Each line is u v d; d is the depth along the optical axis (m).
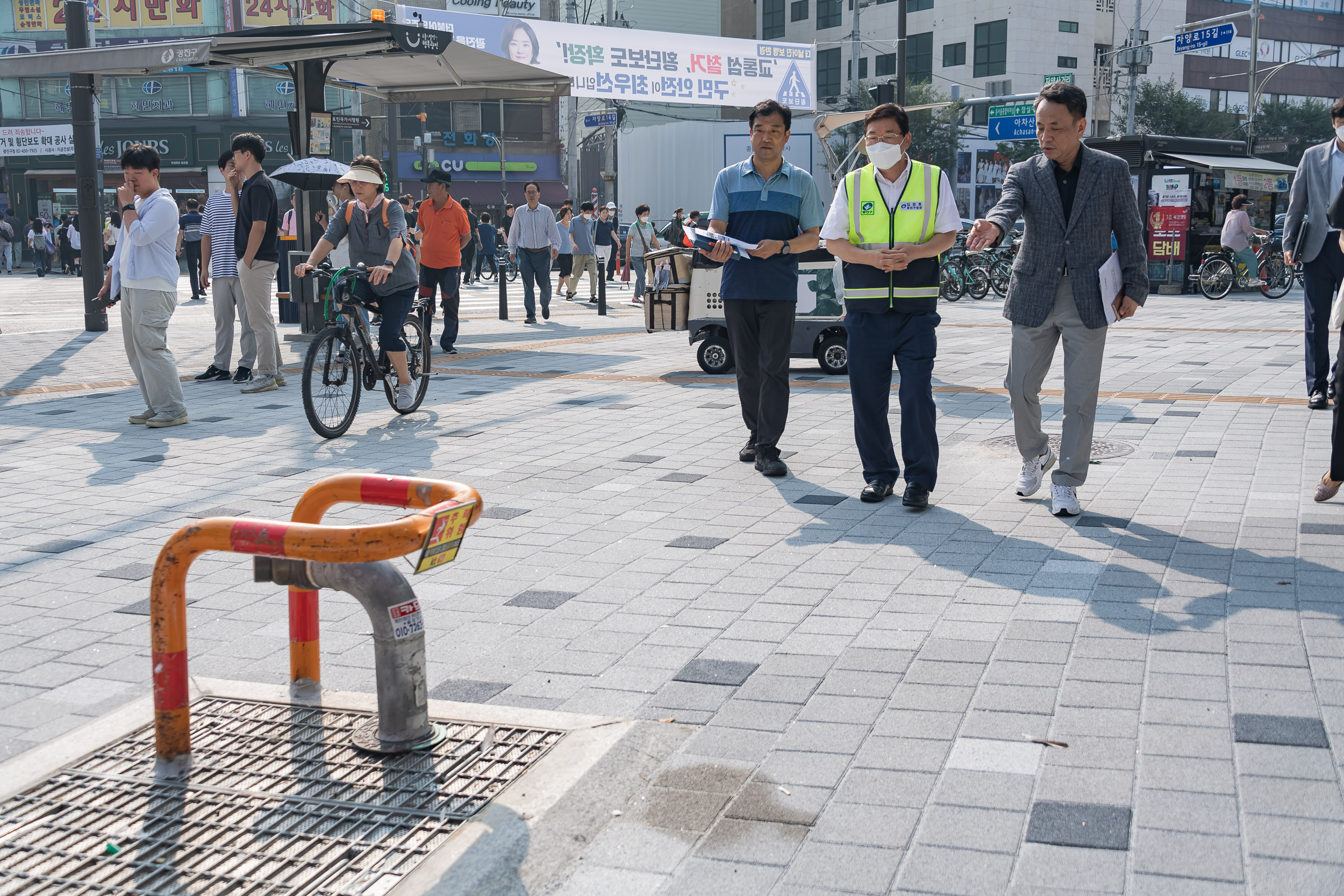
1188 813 2.67
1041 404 8.73
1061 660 3.63
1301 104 68.94
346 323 7.96
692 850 2.56
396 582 3.01
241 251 9.87
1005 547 4.93
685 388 10.17
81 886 2.46
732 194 6.54
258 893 2.42
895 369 10.63
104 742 3.12
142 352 8.15
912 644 3.81
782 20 60.19
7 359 12.45
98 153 15.41
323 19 43.28
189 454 7.26
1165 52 59.66
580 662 3.75
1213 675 3.47
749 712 3.31
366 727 3.18
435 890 2.38
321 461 7.04
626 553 5.01
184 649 2.93
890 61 55.31
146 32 43.16
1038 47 51.22
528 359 12.50
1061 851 2.52
